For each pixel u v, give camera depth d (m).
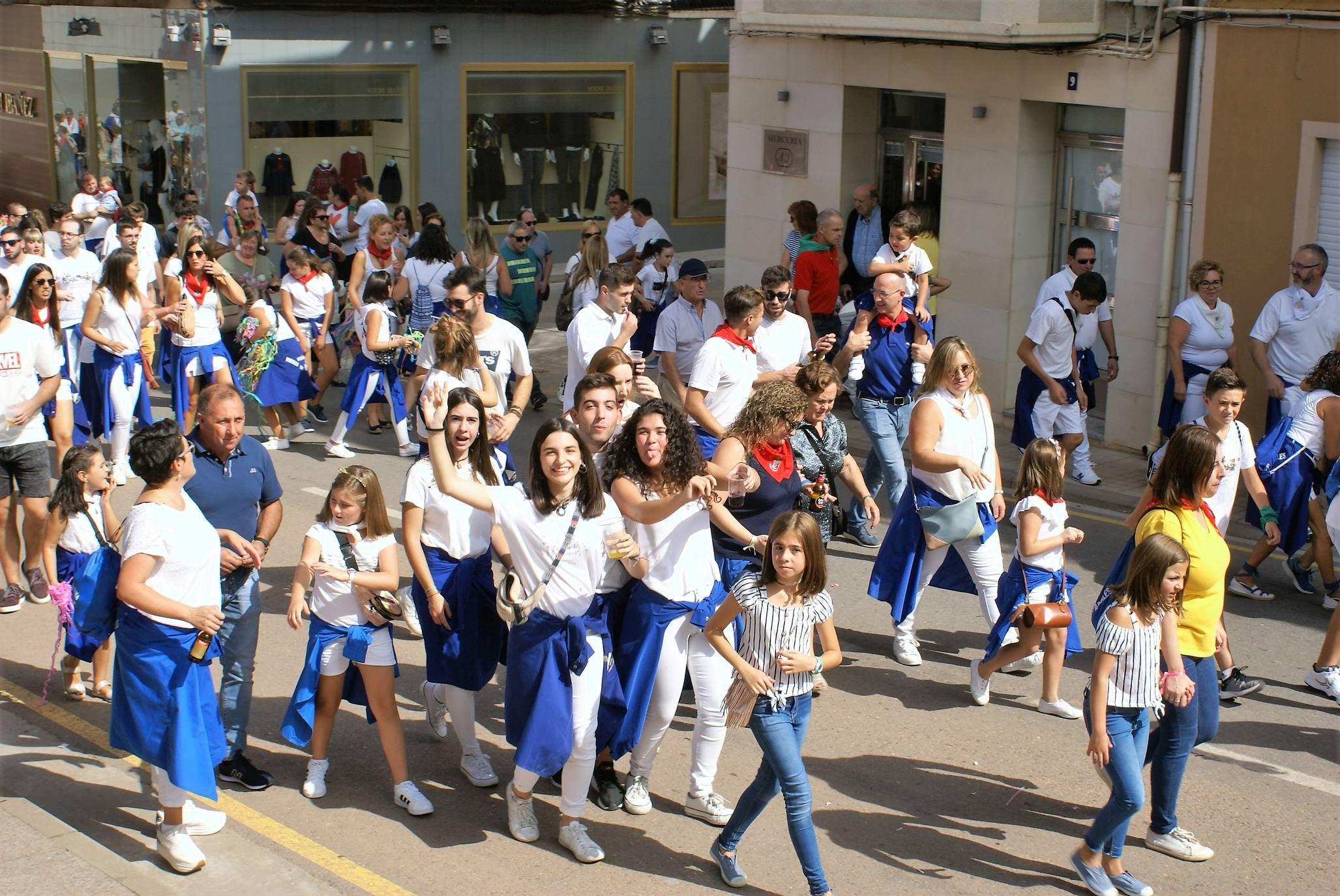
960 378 7.73
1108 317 11.63
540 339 17.77
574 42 22.17
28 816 6.13
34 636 8.59
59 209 15.42
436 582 6.39
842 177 15.28
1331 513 8.08
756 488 6.90
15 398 8.70
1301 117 11.27
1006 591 7.40
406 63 21.12
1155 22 12.01
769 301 9.10
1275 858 6.07
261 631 8.61
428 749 7.06
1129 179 12.59
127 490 11.30
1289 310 10.59
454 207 21.94
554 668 5.86
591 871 5.88
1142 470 12.31
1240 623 8.83
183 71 20.48
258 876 5.73
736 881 5.77
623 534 5.93
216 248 13.69
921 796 6.61
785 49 15.55
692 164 23.64
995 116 13.53
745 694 5.57
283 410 13.47
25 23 24.84
